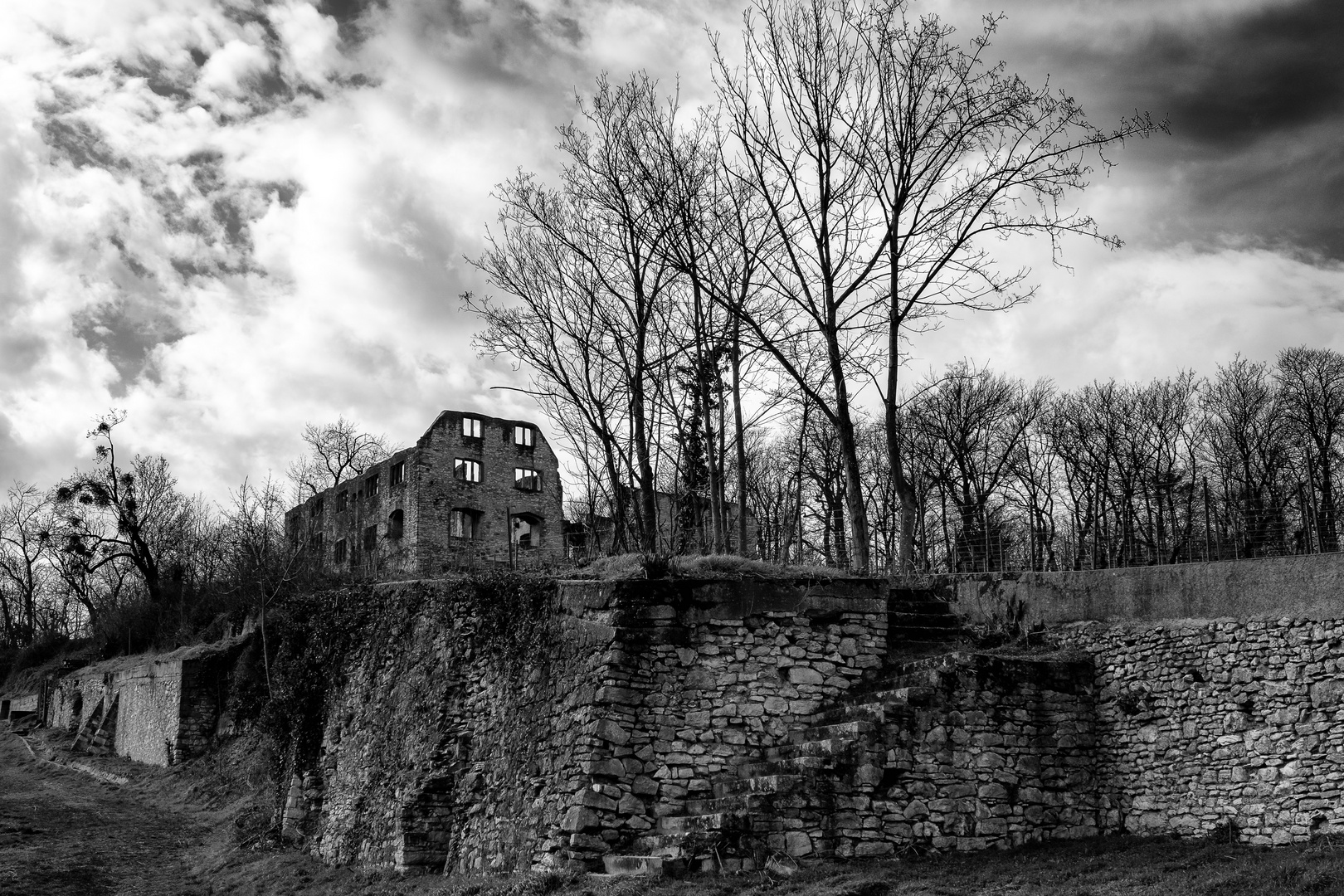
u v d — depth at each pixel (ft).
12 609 267.39
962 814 58.13
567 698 63.00
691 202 94.38
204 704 144.15
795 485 171.94
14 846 100.89
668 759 59.00
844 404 83.25
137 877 91.35
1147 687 61.46
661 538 115.44
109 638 207.10
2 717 221.46
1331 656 54.44
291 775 100.32
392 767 82.07
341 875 79.66
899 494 83.56
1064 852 56.95
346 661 101.04
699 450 119.03
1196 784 58.29
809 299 84.64
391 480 189.47
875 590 64.85
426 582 91.86
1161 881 49.08
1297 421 144.25
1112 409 158.10
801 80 84.79
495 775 69.21
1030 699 61.82
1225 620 59.26
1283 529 123.95
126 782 140.77
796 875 52.26
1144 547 143.23
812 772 56.13
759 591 62.90
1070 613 67.97
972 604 74.28
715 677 61.11
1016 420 163.53
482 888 58.49
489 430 190.19
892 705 58.54
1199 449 153.28
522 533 191.72
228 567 180.04
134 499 216.33
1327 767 53.36
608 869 54.70
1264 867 48.39
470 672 77.46
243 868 89.30
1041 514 161.07
